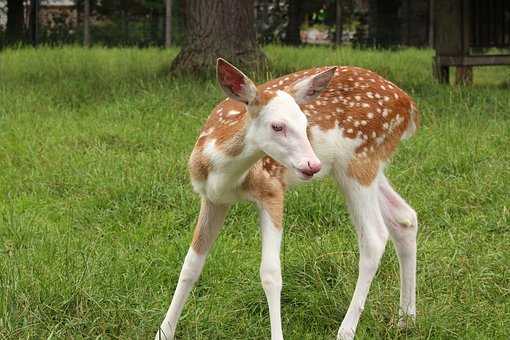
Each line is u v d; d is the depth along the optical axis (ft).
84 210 22.62
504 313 17.15
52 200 23.49
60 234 20.77
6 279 17.03
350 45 68.74
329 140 16.16
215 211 15.65
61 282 17.03
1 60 47.50
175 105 32.86
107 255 18.92
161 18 67.97
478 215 22.38
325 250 19.17
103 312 16.35
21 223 21.06
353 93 16.62
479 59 42.32
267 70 38.81
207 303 17.30
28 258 18.58
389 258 19.02
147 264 18.80
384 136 16.90
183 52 41.11
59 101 34.83
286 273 18.30
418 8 70.64
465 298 17.75
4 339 15.26
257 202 15.23
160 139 28.81
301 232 21.62
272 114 14.26
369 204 16.53
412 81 40.65
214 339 16.17
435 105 33.58
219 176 15.02
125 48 58.95
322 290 17.66
